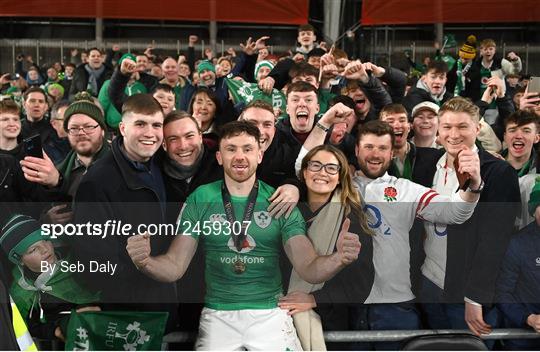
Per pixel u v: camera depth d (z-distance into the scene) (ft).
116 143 9.18
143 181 9.13
